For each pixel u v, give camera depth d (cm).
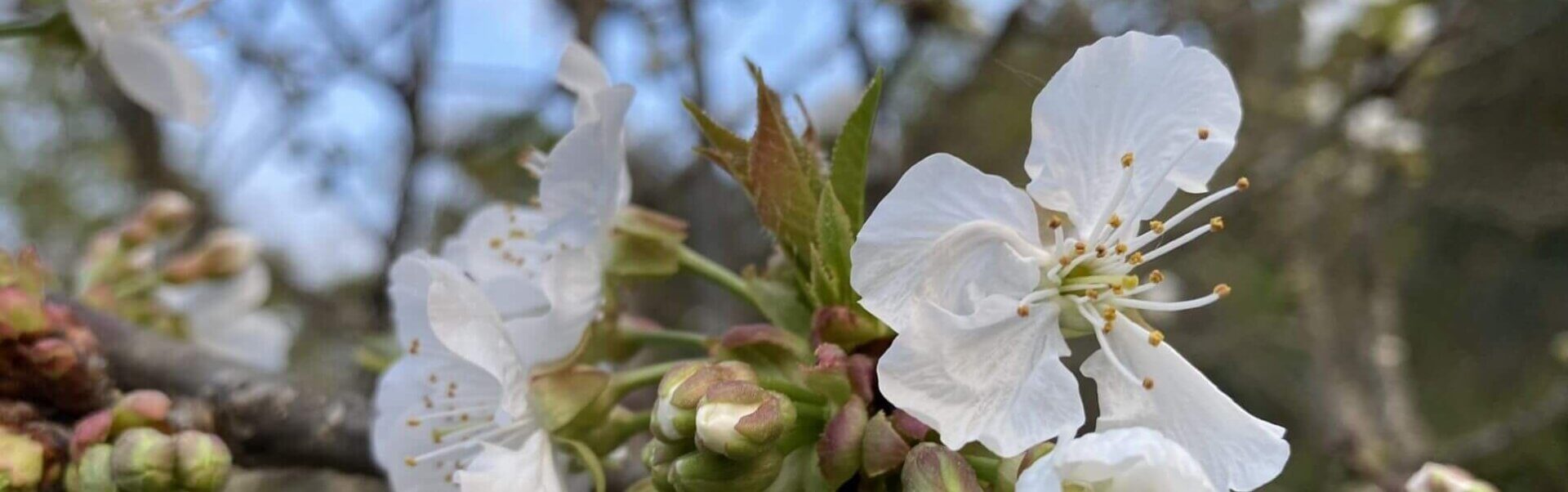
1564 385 34
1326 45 37
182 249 35
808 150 17
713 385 15
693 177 34
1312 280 36
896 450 15
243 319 25
